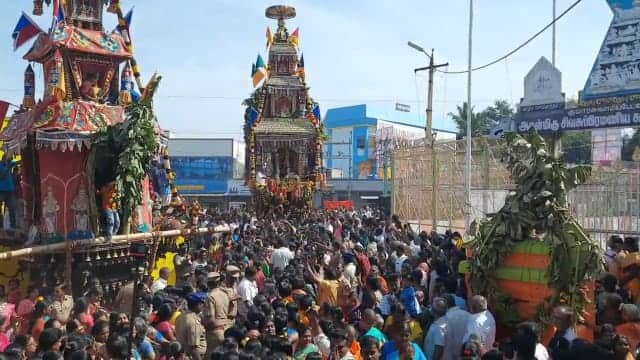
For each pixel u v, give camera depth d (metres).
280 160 41.81
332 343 7.11
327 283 10.41
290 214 38.94
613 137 31.05
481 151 23.92
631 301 10.10
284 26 42.69
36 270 13.25
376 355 6.75
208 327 9.33
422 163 28.47
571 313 7.97
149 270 13.23
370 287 10.16
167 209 18.20
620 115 17.11
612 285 9.29
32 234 14.38
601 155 31.19
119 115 15.15
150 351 7.27
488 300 9.44
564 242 8.98
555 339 7.93
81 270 13.32
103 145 13.95
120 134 13.78
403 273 10.47
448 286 9.99
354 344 7.53
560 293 8.95
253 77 40.75
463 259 12.50
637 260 10.82
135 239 14.31
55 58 14.80
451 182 25.64
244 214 34.47
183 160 67.06
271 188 39.03
